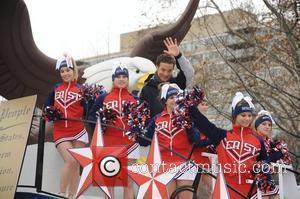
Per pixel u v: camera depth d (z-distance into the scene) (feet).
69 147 22.03
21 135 22.09
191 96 20.47
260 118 25.26
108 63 29.48
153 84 24.58
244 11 55.77
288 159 23.56
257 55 55.77
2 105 23.66
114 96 22.17
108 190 19.98
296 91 55.36
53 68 29.91
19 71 29.94
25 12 28.43
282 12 50.31
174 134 21.33
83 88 22.84
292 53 50.52
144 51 31.22
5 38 28.78
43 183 23.02
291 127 55.62
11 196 20.86
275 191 22.22
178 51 25.90
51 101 22.89
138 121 21.12
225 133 21.04
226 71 65.41
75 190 22.16
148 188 19.72
